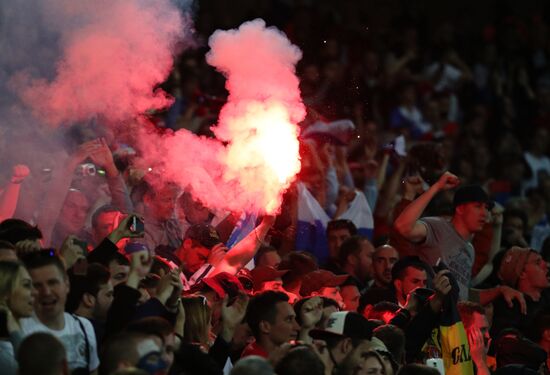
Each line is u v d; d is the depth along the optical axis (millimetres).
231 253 24672
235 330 21984
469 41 57656
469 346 23750
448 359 22906
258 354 20734
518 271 30375
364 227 33906
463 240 28016
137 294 19547
